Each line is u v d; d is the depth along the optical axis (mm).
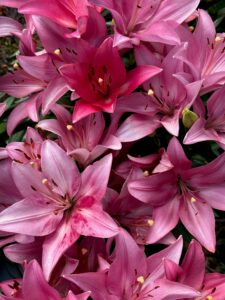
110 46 523
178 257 521
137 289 515
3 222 514
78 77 529
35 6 530
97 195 517
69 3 546
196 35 566
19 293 532
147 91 553
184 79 523
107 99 539
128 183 532
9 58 932
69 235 510
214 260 777
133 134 541
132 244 508
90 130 551
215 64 576
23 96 615
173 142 517
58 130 548
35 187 531
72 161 526
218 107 550
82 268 543
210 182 552
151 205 560
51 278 541
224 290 536
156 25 537
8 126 610
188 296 497
